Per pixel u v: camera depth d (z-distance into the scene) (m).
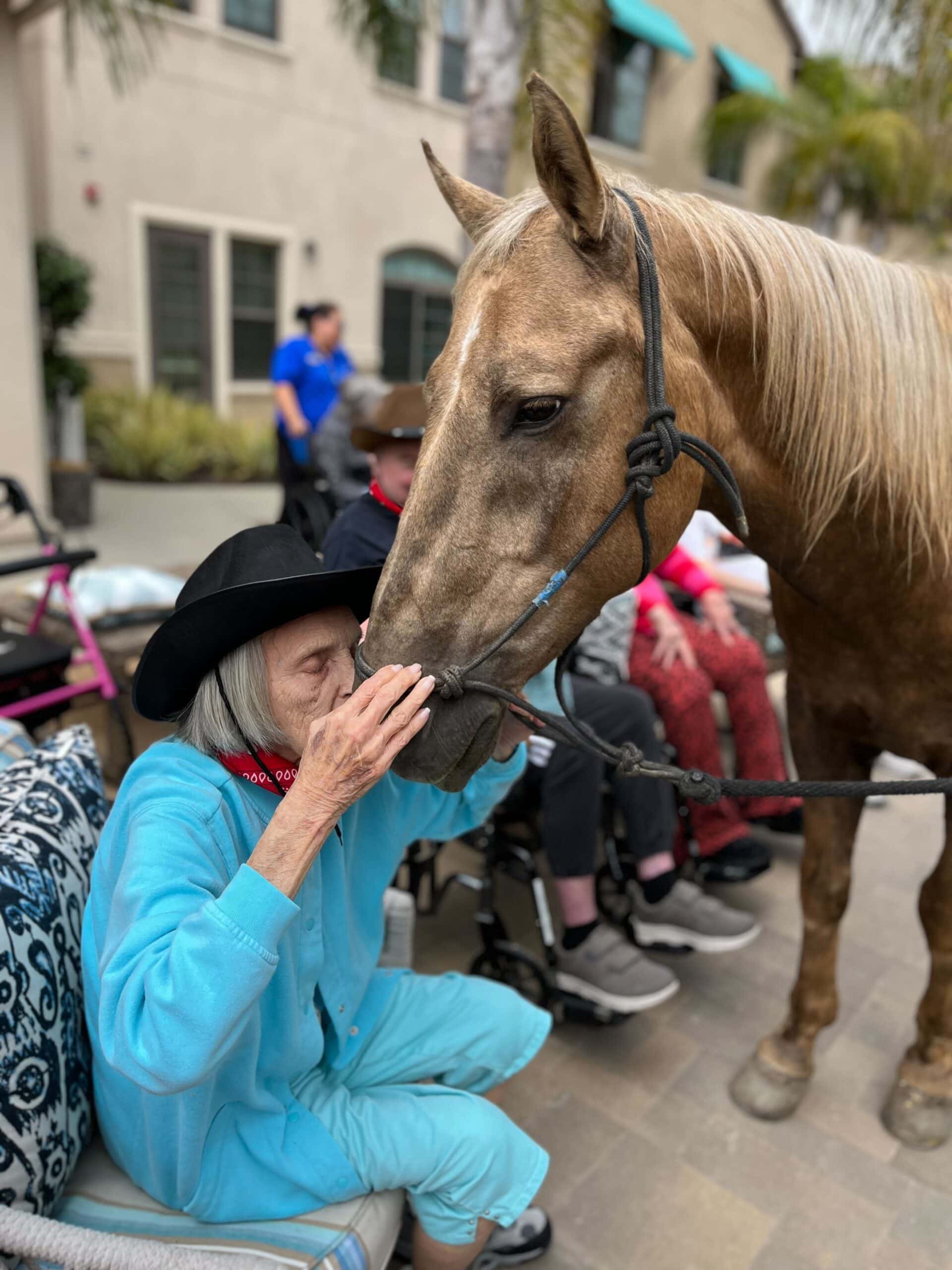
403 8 4.91
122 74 7.87
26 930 1.11
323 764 0.96
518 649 1.07
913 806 3.44
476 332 1.01
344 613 1.15
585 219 0.98
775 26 13.27
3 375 5.66
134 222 8.35
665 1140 1.86
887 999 2.32
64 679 2.50
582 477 1.04
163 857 1.01
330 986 1.25
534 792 2.08
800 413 1.23
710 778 1.20
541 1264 1.59
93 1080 1.23
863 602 1.42
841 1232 1.67
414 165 10.29
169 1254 0.98
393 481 1.91
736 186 13.58
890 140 9.95
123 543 6.19
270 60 8.82
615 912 2.48
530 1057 1.51
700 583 2.69
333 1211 1.20
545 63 4.60
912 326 1.30
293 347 4.86
